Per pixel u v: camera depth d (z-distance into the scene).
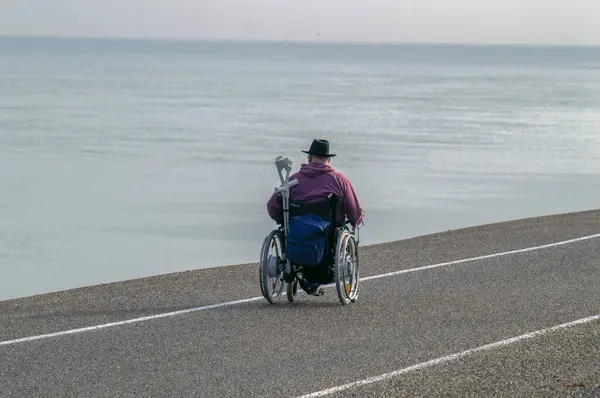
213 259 19.61
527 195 30.05
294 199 10.54
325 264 10.55
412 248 15.08
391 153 44.75
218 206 27.61
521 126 63.06
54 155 42.66
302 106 86.44
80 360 7.88
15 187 31.59
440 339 8.68
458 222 24.41
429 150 46.28
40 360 7.88
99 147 46.88
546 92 118.06
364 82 151.38
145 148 46.66
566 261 13.59
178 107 83.06
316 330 9.10
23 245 21.34
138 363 7.78
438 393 6.88
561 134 56.25
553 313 9.88
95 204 27.81
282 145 49.09
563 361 7.82
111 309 10.16
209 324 9.36
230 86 129.38
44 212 26.23
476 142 50.88
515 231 17.03
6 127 59.19
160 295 11.07
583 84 147.62
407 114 76.19
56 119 66.62
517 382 7.17
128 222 24.59
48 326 9.24
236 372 7.49
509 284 11.73
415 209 26.86
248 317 9.73
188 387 7.06
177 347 8.35
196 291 11.36
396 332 9.00
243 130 59.22
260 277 10.42
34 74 162.50
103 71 185.88
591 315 9.78
